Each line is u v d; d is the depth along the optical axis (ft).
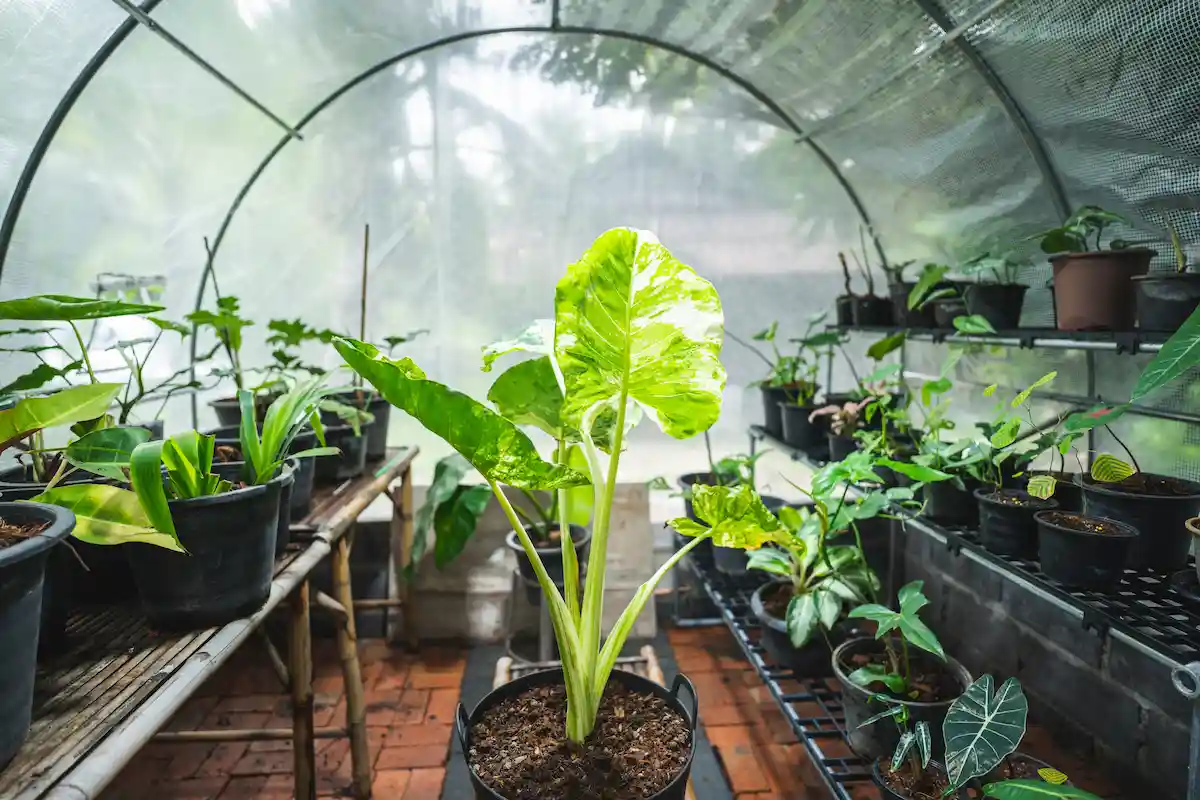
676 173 9.99
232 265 9.65
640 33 9.07
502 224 9.95
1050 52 5.76
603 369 3.88
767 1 7.41
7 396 4.95
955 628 8.60
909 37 6.74
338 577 6.90
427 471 10.58
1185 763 5.65
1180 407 5.91
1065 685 6.86
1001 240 7.95
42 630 3.89
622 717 4.63
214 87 7.91
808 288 10.38
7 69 5.90
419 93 9.51
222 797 6.89
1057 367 7.30
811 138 9.68
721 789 6.93
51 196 6.89
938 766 5.13
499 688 4.85
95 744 3.16
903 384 8.27
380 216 9.78
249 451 4.54
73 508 3.74
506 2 8.38
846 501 7.03
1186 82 5.03
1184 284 4.89
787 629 6.53
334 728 7.43
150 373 8.71
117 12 6.29
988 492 6.00
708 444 9.20
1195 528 4.19
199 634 4.22
